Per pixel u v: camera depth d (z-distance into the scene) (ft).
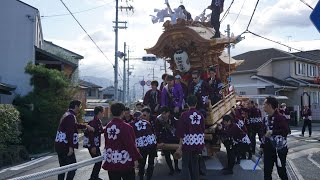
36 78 60.75
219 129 33.24
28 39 70.13
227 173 32.30
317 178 30.32
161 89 38.11
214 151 34.06
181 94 34.35
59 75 61.26
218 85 37.14
